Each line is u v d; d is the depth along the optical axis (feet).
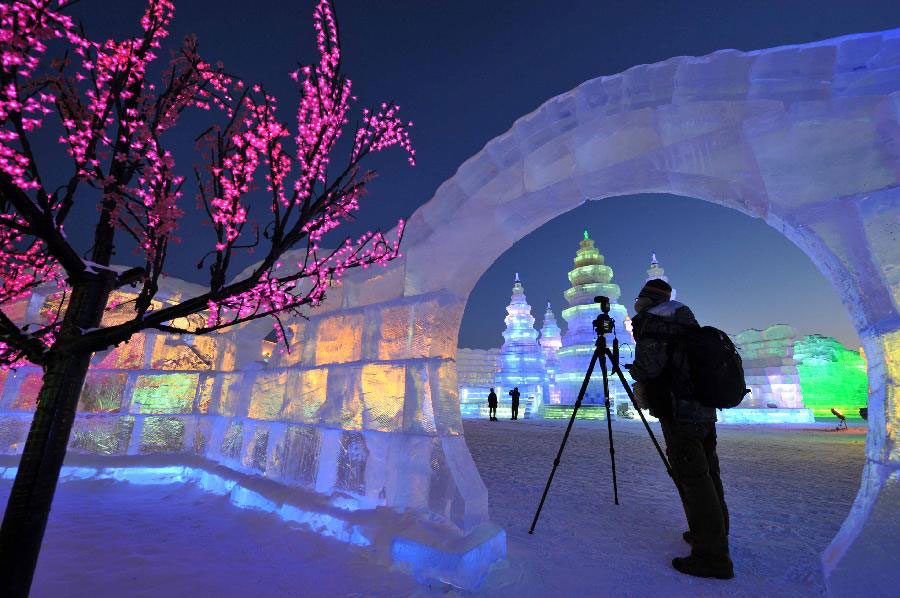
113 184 5.45
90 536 9.23
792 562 8.34
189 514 11.36
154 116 6.17
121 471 15.03
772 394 88.33
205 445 16.60
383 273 11.34
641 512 11.95
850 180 6.87
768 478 17.57
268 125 6.15
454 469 8.84
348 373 11.52
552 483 16.16
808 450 28.43
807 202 7.12
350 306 12.31
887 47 6.81
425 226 10.69
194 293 18.20
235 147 6.17
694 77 8.00
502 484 15.96
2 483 13.21
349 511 9.73
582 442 32.68
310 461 11.78
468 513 8.34
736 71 7.73
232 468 14.23
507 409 86.58
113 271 5.78
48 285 16.31
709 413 8.52
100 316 5.67
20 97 4.72
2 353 6.96
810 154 7.16
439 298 9.83
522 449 27.84
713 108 7.76
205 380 17.94
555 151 8.96
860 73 6.93
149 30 6.09
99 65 5.70
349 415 11.16
